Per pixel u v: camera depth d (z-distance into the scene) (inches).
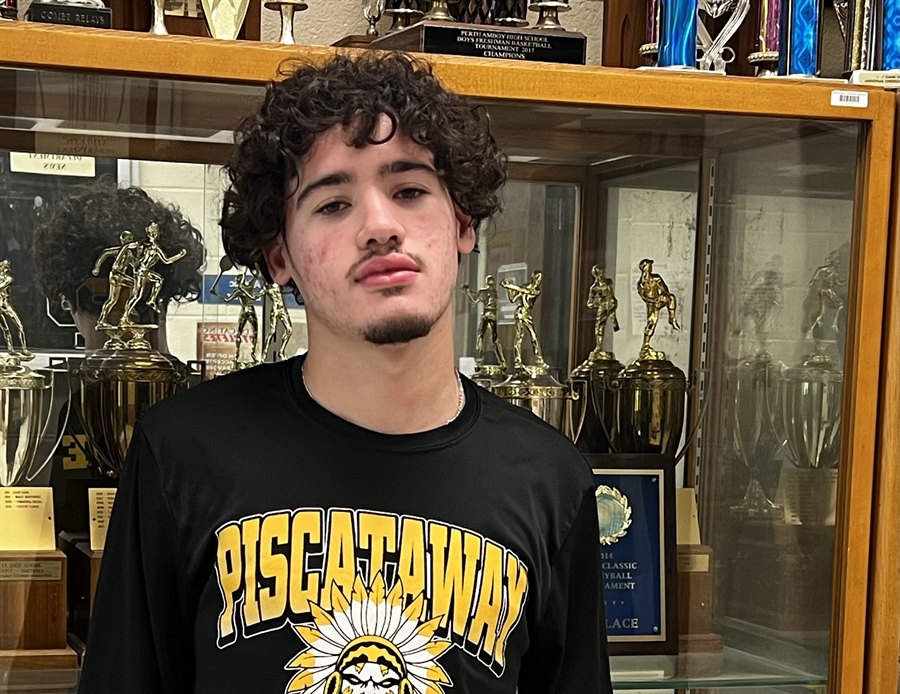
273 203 36.6
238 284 44.8
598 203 47.9
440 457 36.3
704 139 45.7
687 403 49.0
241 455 35.5
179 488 35.3
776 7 47.1
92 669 35.5
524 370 47.7
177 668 35.9
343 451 35.7
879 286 44.0
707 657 47.7
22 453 43.4
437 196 35.6
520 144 45.3
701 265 48.6
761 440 47.3
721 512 48.3
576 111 42.3
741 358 48.0
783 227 46.4
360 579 34.9
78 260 43.8
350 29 55.1
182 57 38.2
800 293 46.1
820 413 45.4
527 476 37.3
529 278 47.6
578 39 44.1
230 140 42.9
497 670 36.0
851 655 44.6
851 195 44.3
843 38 52.6
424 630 35.0
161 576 35.2
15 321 43.4
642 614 47.7
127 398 44.1
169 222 44.1
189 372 44.8
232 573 34.6
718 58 47.5
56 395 43.8
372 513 35.3
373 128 34.4
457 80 40.4
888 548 44.4
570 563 38.6
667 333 49.3
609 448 48.7
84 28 37.6
